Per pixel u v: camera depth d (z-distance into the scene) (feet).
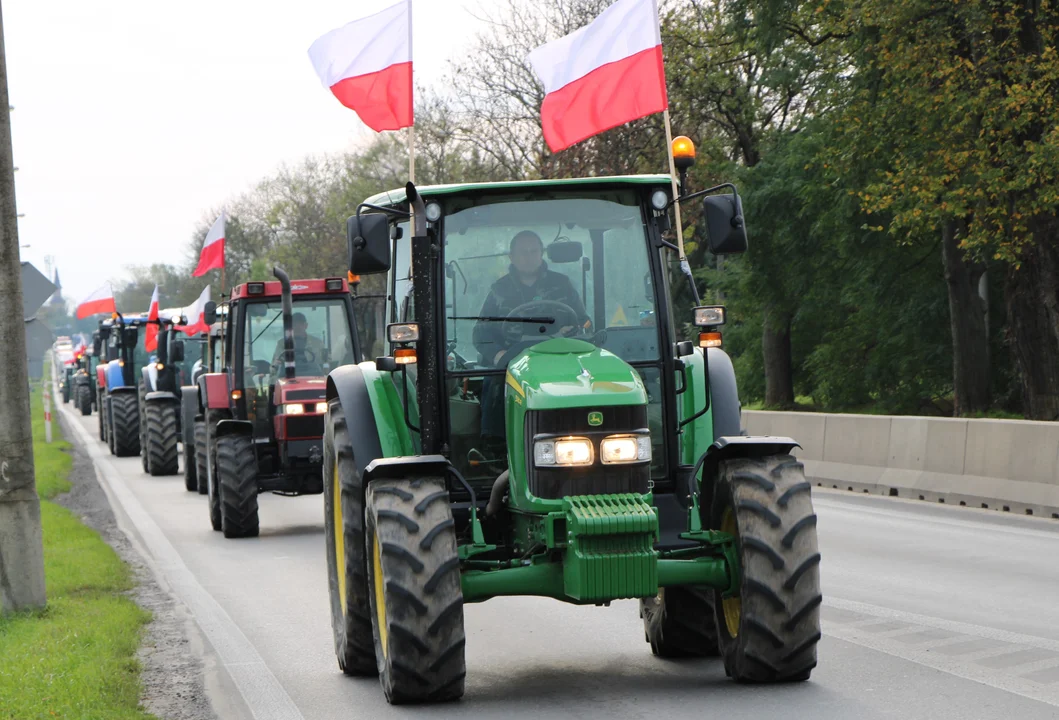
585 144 249.75
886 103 183.21
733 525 46.44
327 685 52.21
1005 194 166.40
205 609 72.95
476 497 49.96
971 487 114.32
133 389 228.02
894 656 51.78
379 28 64.03
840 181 207.21
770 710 42.98
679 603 52.37
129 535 114.83
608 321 51.08
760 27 217.15
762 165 248.11
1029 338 174.70
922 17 172.04
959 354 209.67
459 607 44.73
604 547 43.24
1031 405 175.32
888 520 104.22
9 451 71.00
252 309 121.19
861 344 257.96
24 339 72.02
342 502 53.98
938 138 172.04
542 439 44.60
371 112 64.28
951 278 208.33
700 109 269.44
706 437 51.08
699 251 291.17
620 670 51.80
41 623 66.28
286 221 548.31
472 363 50.24
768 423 152.46
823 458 139.33
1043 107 159.12
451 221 50.80
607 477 44.55
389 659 45.19
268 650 60.39
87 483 171.73
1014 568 77.30
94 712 45.85
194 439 150.41
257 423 119.65
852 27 188.14
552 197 51.26
